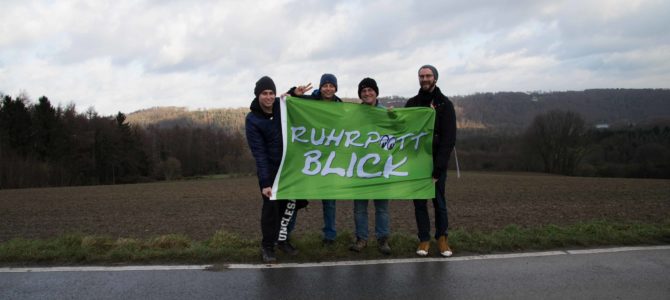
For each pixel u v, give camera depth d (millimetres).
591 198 17469
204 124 114625
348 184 5578
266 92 5191
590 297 4023
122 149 69438
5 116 61656
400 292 4156
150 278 4559
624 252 5469
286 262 5090
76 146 66062
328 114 5637
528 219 10672
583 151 62875
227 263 5062
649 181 31859
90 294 4129
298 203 5680
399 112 5734
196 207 16797
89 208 17000
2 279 4531
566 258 5230
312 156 5555
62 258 5184
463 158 71250
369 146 5684
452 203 16031
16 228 10914
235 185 36375
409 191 5586
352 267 4906
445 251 5348
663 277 4566
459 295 4082
